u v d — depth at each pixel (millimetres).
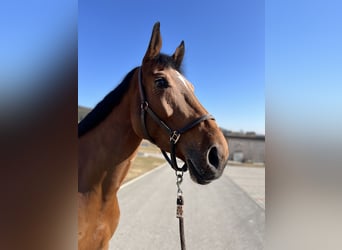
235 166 34062
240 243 4680
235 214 6859
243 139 48375
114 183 2020
